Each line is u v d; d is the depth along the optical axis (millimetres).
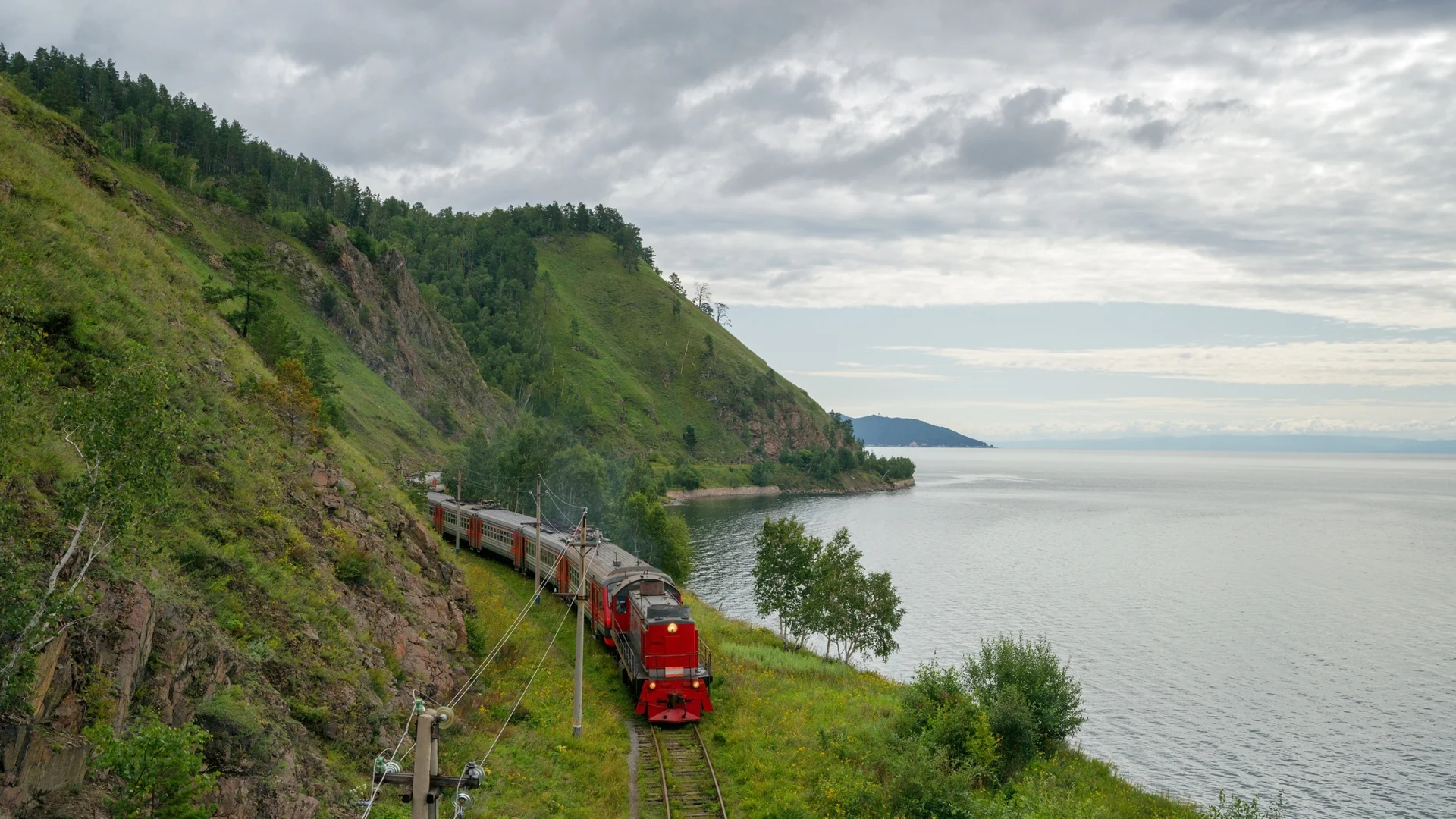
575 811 21625
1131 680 63781
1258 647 73500
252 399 31125
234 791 13609
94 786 11688
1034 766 32562
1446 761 49594
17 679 10570
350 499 30188
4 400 12391
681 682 30344
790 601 54250
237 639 18109
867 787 25531
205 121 195500
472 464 90188
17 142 34219
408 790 13789
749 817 23172
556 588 45531
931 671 35781
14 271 21625
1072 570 109188
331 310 130000
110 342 23156
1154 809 31906
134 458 12125
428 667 25031
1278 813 39281
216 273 104188
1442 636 77938
